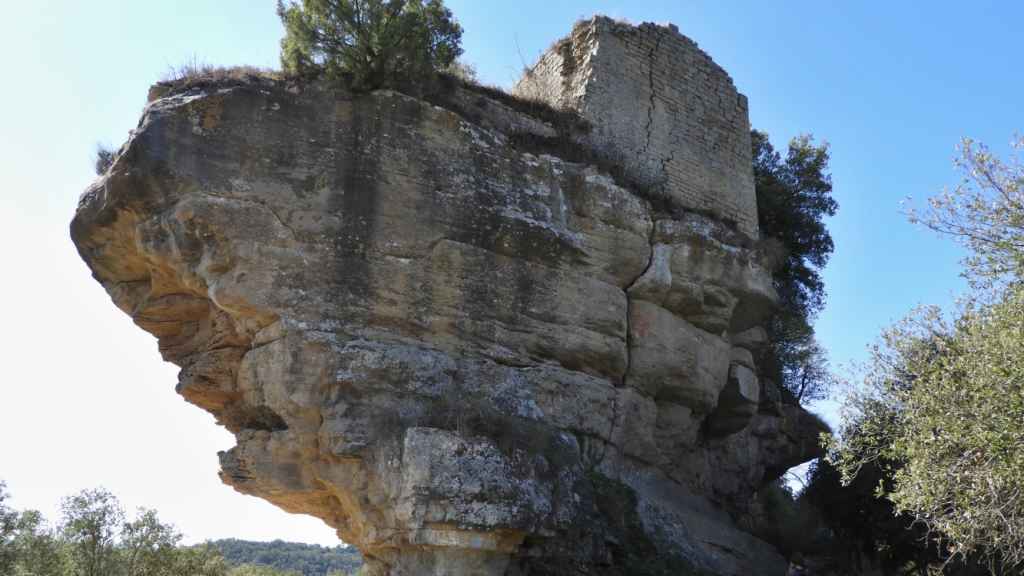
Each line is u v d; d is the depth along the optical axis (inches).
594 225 677.3
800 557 775.1
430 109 621.6
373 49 618.5
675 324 710.5
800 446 935.0
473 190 621.9
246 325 562.9
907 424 572.1
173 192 554.3
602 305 661.3
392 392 542.0
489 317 605.0
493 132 653.9
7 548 1131.9
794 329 1047.6
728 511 799.7
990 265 544.1
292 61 612.4
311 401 535.8
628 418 667.4
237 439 572.1
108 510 1208.8
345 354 540.4
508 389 588.7
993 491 469.1
